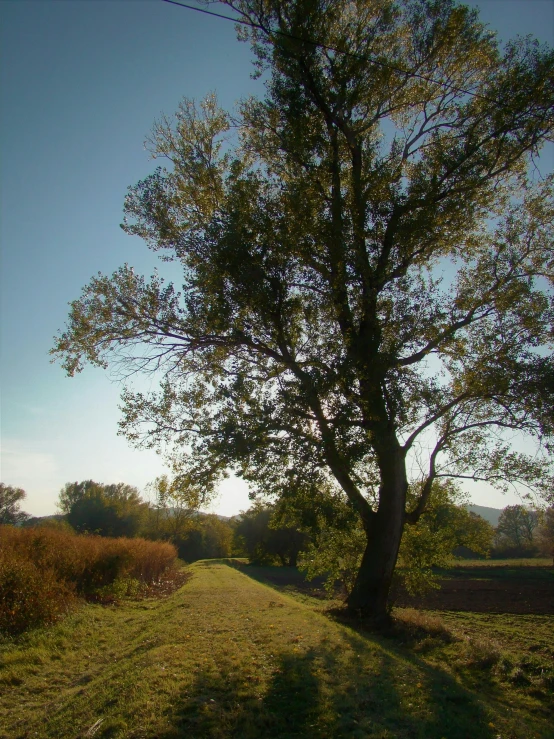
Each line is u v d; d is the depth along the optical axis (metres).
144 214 15.11
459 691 8.27
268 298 13.51
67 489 80.56
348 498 16.17
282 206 14.05
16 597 12.73
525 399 14.16
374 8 15.31
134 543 29.02
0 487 82.69
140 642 11.59
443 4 14.96
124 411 14.57
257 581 37.72
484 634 17.23
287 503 16.09
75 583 17.95
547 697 8.72
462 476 16.20
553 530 60.25
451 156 14.60
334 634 12.09
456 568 54.19
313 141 15.07
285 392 13.36
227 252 12.98
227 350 15.07
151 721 6.09
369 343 14.98
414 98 16.42
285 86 15.29
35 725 6.64
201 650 9.91
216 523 89.88
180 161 16.03
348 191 15.77
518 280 15.26
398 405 14.01
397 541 15.34
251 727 6.03
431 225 14.49
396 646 12.21
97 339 15.05
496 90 14.37
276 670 8.56
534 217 15.68
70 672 9.60
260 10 14.98
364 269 14.09
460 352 15.40
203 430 13.94
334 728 6.12
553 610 24.61
